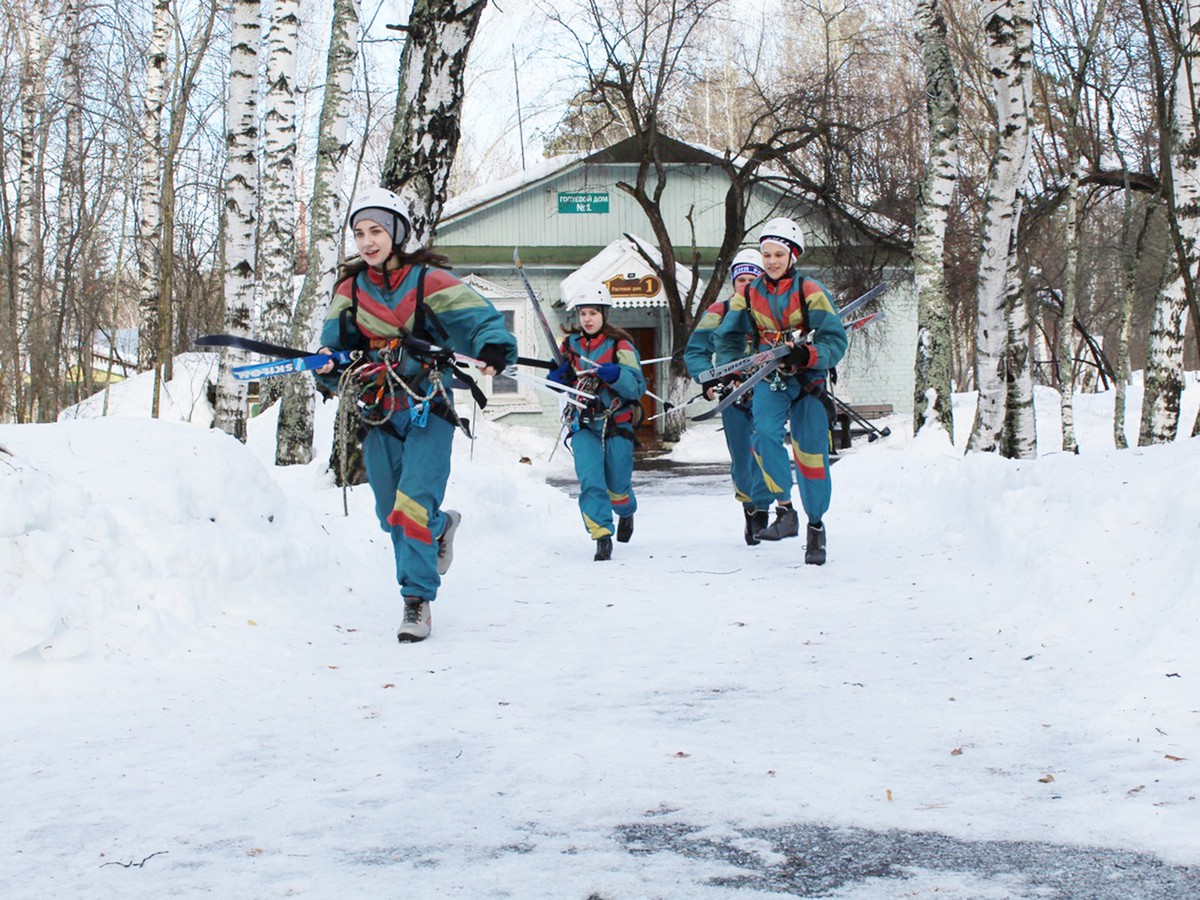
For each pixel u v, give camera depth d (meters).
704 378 8.31
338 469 10.89
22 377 20.73
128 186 21.70
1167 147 7.67
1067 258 15.61
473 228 27.09
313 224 14.74
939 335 17.81
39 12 22.31
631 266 25.59
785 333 8.07
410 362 5.85
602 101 26.56
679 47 25.55
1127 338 15.03
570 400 8.95
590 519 8.91
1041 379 38.59
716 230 28.06
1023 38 11.64
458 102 10.44
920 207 17.98
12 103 21.14
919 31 17.91
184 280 28.16
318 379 6.15
